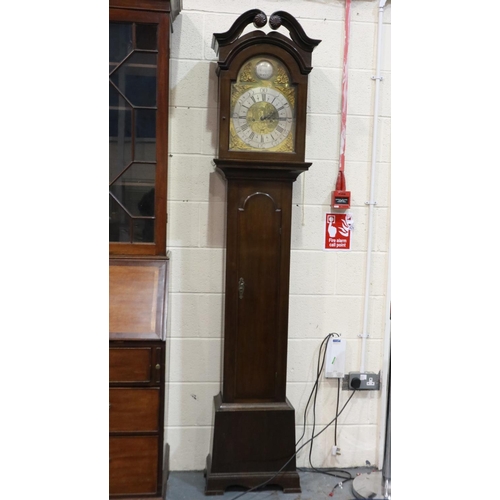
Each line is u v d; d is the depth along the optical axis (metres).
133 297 1.76
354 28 2.08
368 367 2.20
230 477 1.93
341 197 2.09
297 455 2.19
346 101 2.09
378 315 2.19
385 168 2.14
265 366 1.96
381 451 2.14
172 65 2.02
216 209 2.07
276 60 1.84
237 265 1.92
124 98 1.81
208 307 2.10
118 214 1.85
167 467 2.02
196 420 2.12
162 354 1.73
